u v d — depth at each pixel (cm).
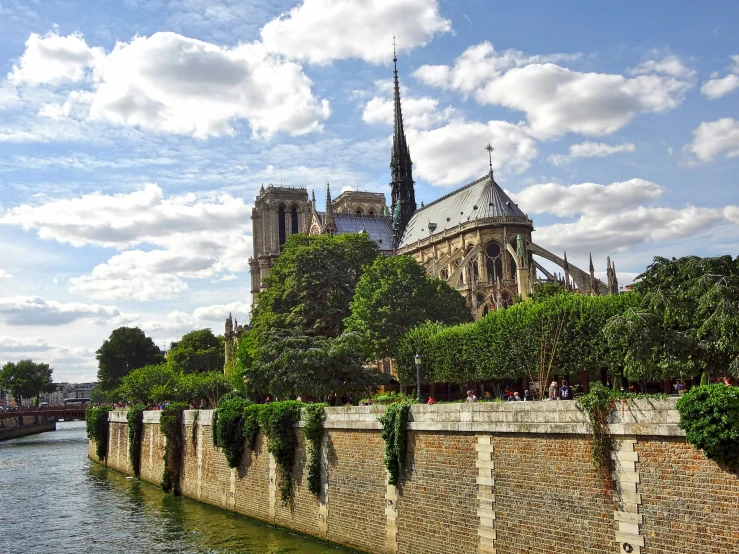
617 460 2742
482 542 3272
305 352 6097
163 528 5138
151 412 7588
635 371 4166
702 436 2412
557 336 5416
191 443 6372
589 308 5731
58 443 13912
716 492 2439
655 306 4153
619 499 2723
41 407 19938
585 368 5697
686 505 2522
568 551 2903
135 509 5991
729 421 2367
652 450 2636
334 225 17225
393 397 5281
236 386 9644
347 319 8356
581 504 2866
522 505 3102
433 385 7950
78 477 8350
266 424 4925
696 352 4016
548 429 2989
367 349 7962
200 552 4344
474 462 3344
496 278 12912
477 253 13825
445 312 9069
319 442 4466
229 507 5509
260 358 6888
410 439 3728
